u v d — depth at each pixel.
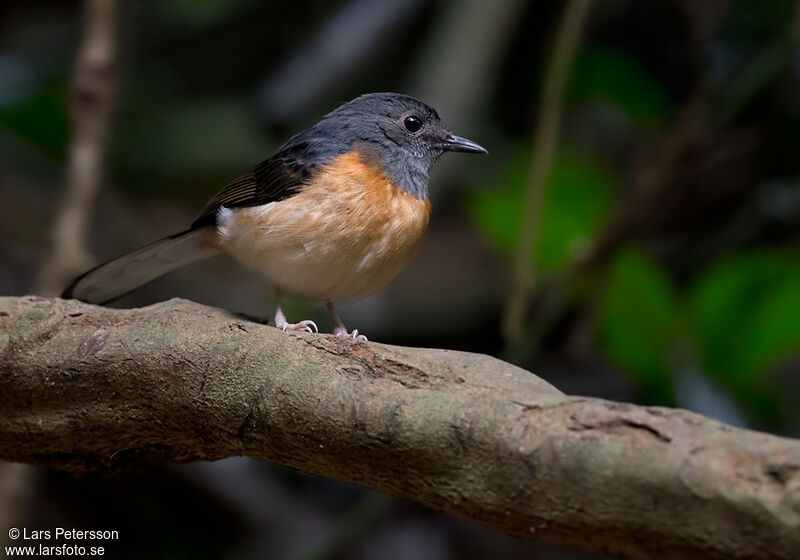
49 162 17.44
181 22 18.42
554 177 11.88
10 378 6.77
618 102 14.55
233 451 6.34
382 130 9.39
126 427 6.64
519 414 4.78
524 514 4.68
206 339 6.25
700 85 12.95
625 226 10.81
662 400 9.94
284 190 8.47
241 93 18.86
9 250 16.25
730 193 15.02
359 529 11.09
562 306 11.01
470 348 15.98
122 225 17.06
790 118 14.41
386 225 8.45
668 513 4.21
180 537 13.56
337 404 5.46
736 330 9.83
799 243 13.16
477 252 18.20
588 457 4.43
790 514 3.93
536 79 16.06
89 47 11.53
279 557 13.33
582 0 10.15
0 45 18.02
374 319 15.16
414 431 5.03
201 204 18.80
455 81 14.70
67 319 6.82
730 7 14.10
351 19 14.79
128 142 17.64
